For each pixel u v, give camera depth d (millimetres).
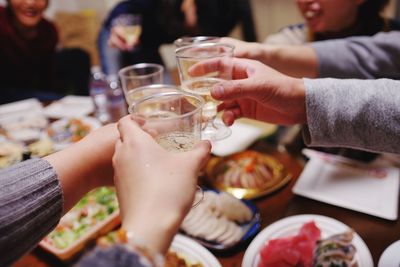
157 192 366
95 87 1118
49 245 598
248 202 665
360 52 754
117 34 1383
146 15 1540
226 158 805
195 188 385
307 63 753
